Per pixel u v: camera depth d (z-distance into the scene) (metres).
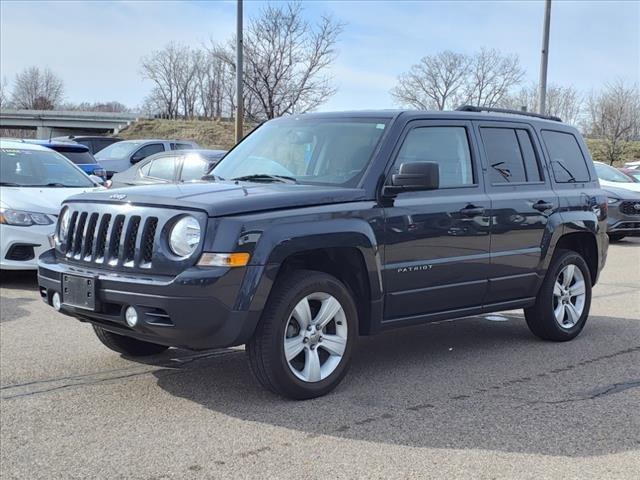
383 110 5.64
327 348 4.86
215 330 4.27
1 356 5.80
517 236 5.99
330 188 4.89
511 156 6.19
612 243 15.93
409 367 5.68
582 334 6.98
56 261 5.05
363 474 3.67
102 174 12.69
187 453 3.91
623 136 50.12
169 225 4.35
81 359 5.75
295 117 6.10
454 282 5.53
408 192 5.22
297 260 4.93
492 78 48.62
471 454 3.94
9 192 8.91
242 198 4.46
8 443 4.05
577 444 4.11
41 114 75.44
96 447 3.99
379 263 4.98
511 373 5.55
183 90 73.31
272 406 4.66
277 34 29.73
